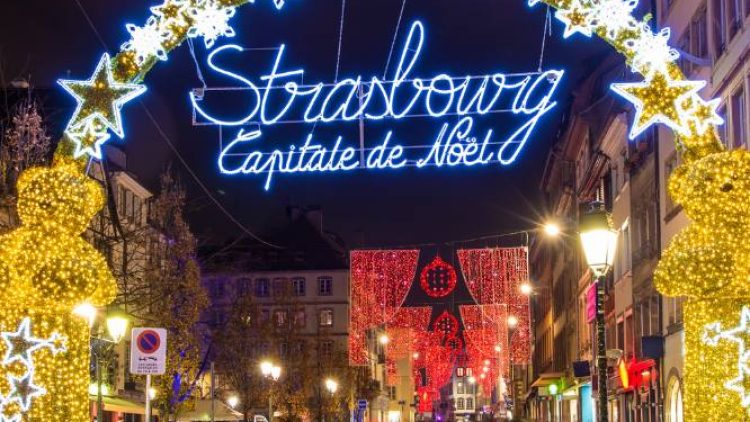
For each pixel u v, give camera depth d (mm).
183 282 42062
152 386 42812
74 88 15867
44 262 14953
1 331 15070
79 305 15328
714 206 14375
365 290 46812
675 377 32938
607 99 46250
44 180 15227
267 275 95875
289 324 71875
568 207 65375
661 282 14719
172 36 16062
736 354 14391
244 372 64188
